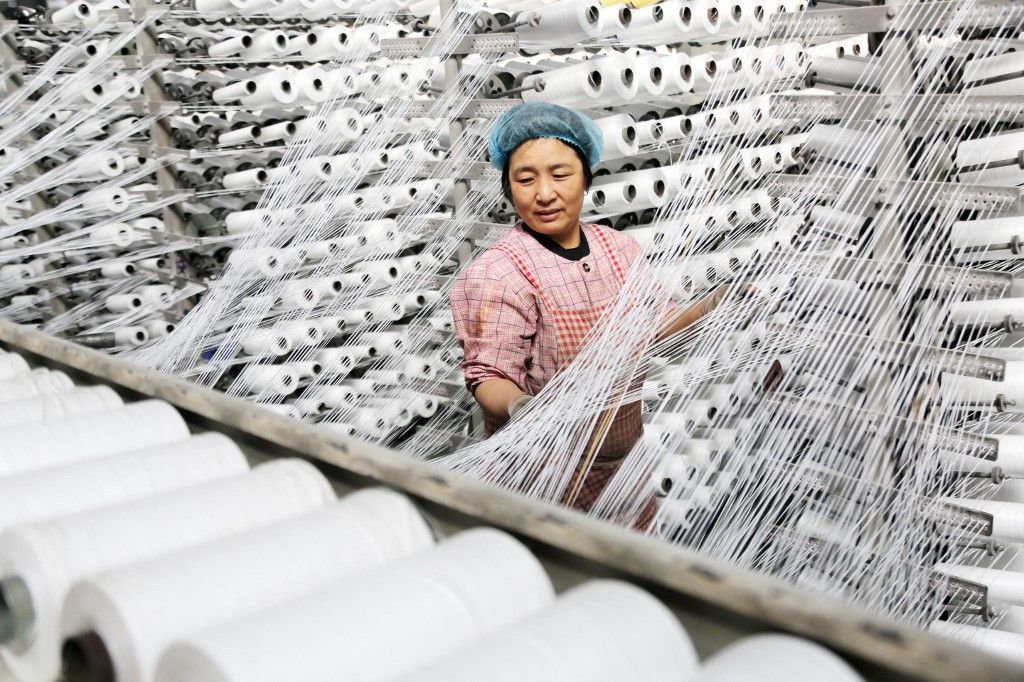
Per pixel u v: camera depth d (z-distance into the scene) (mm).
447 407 3004
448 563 700
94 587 661
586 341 1615
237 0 2801
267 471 906
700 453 2057
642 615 639
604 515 1656
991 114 1510
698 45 2783
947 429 1559
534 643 591
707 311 1754
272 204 2975
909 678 550
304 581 724
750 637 635
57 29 3373
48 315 3592
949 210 1577
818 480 1669
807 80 1903
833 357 1668
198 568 696
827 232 1720
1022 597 1517
